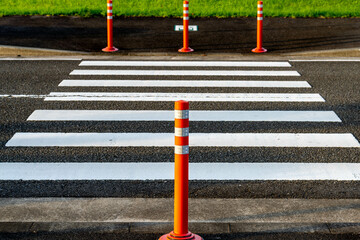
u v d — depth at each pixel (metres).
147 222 7.70
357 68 17.25
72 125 11.98
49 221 7.77
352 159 10.20
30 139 11.14
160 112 12.91
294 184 9.14
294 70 17.03
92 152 10.48
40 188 8.98
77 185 9.09
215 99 13.92
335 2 28.95
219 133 11.52
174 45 20.25
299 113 12.83
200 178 9.37
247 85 15.27
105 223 7.66
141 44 20.36
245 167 9.82
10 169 9.71
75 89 14.77
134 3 28.11
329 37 21.25
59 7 26.48
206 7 27.00
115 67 17.34
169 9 26.27
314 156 10.33
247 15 24.80
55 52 19.16
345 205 8.34
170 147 10.77
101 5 27.44
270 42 20.72
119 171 9.64
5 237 7.30
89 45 20.20
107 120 12.31
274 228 7.55
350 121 12.29
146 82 15.53
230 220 7.82
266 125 12.02
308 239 7.27
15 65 17.50
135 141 11.07
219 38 21.22
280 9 26.77
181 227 6.89
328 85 15.24
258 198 8.62
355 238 7.30
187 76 16.25
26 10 25.33
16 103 13.48
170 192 8.87
